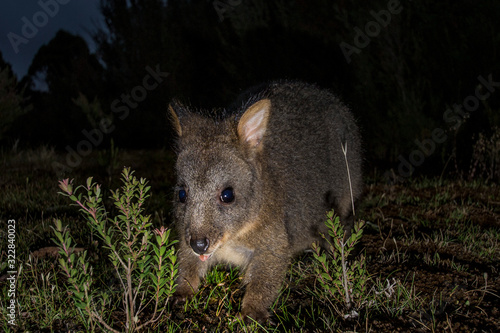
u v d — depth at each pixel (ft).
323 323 1.23
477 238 1.84
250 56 4.25
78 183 2.82
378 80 3.76
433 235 1.87
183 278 1.42
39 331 1.21
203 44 5.16
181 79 5.05
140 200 1.23
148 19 5.44
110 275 1.52
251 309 1.32
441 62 3.51
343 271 1.26
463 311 1.26
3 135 4.68
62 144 4.94
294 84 1.90
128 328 1.13
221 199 1.30
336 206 1.79
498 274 1.49
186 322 1.27
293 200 1.50
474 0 3.36
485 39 3.20
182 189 1.34
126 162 3.76
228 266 1.62
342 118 1.88
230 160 1.33
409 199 2.50
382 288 1.36
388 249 1.76
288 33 4.25
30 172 3.28
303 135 1.64
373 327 1.20
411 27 3.74
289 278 1.55
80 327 1.22
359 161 1.96
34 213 2.20
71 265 1.09
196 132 1.41
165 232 1.11
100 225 1.14
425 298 1.34
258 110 1.37
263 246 1.38
